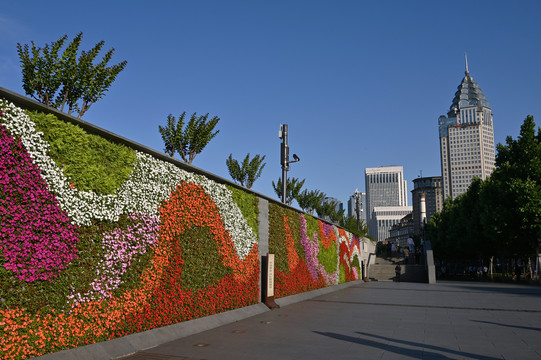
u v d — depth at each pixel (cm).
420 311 1341
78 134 680
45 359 567
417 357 703
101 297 695
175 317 888
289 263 1645
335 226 2523
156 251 846
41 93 755
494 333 942
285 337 870
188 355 700
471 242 3888
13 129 573
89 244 684
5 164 554
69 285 636
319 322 1083
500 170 3131
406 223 19112
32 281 575
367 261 3662
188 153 1207
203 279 1016
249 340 834
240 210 1261
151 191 856
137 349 725
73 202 656
